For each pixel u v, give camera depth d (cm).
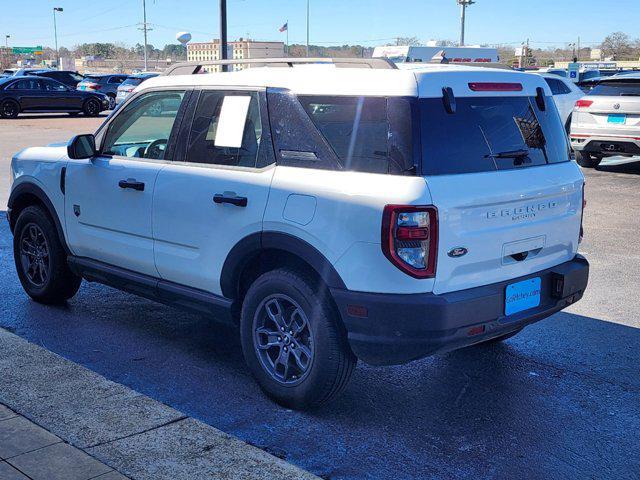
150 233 488
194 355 507
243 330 436
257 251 423
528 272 418
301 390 411
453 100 385
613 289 676
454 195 370
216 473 341
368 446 384
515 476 357
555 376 481
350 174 384
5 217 975
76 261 558
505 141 407
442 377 478
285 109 420
